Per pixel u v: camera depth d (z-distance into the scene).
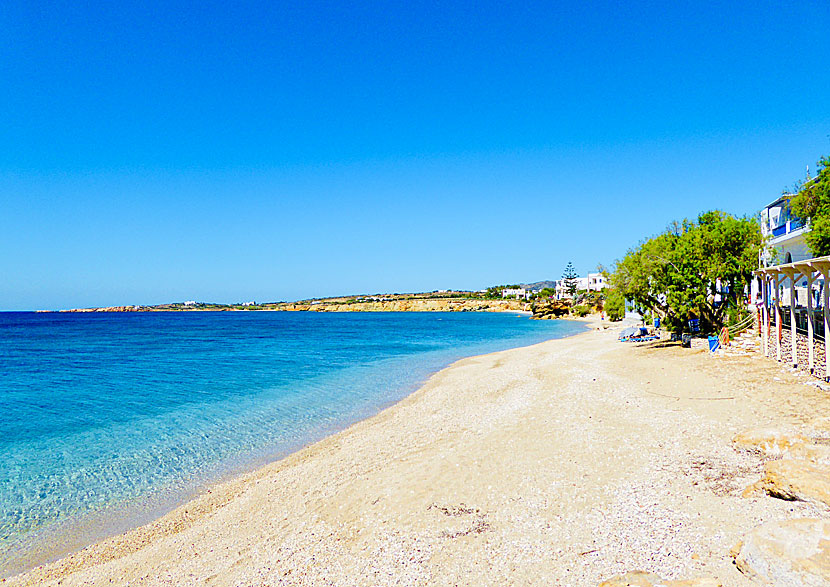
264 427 20.02
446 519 9.73
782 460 8.77
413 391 26.89
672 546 7.41
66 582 9.32
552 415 16.84
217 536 10.71
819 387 15.84
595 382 22.52
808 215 27.66
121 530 11.44
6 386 31.98
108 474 14.95
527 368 30.30
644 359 28.75
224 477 14.47
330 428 19.47
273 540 10.09
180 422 21.19
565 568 7.37
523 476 11.39
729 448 11.49
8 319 178.00
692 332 35.25
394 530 9.57
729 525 7.70
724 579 6.23
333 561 8.74
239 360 44.94
